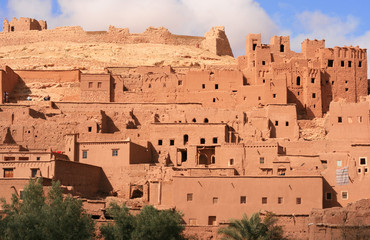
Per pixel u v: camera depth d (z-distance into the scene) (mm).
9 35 146375
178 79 108062
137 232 69812
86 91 108688
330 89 108125
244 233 71062
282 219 78938
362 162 83688
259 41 113562
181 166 94125
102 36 142500
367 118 91375
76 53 135250
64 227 66312
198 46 143375
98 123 98938
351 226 74375
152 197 83188
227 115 99875
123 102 106688
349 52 109688
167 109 105188
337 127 92500
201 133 96000
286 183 80438
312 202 80312
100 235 74062
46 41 144125
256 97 104312
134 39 141625
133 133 97500
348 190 82812
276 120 99250
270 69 107875
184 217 79438
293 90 106125
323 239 75125
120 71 118188
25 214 65875
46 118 102938
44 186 76125
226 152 91000
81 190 85562
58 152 92812
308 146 91688
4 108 104812
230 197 79812
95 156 90812
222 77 106938
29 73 115750
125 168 89562
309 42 113062
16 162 82000
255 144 90188
